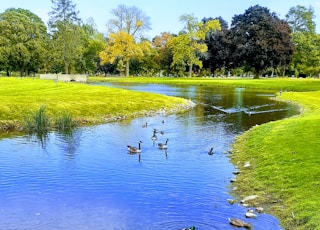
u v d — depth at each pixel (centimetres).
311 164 1498
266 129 2423
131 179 1522
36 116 2761
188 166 1722
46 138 2409
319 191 1231
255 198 1284
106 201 1280
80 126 2927
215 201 1275
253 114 3725
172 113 3809
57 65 11000
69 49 9975
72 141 2309
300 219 1078
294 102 4822
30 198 1310
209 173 1609
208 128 2836
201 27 10175
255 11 10744
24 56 9144
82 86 5244
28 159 1852
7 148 2108
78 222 1112
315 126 2206
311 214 1082
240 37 10306
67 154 1959
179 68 11738
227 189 1402
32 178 1538
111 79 10050
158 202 1268
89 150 2053
